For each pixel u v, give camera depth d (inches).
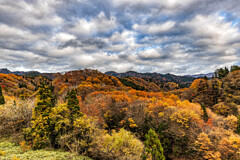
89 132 532.4
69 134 497.4
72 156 413.7
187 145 810.8
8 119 534.0
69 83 3659.0
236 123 781.9
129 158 450.0
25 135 462.6
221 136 697.0
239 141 548.1
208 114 1032.8
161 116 1063.0
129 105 1396.4
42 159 338.0
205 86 2165.4
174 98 1875.0
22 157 332.8
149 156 450.6
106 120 1233.4
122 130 564.4
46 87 535.2
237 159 556.7
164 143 930.1
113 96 1690.5
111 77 4808.1
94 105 1343.5
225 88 1866.4
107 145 491.8
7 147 402.6
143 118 1187.3
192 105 1251.8
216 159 597.3
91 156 509.4
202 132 735.1
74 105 672.4
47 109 503.8
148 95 2161.7
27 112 600.7
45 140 455.5
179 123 925.8
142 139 1068.5
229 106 1471.5
